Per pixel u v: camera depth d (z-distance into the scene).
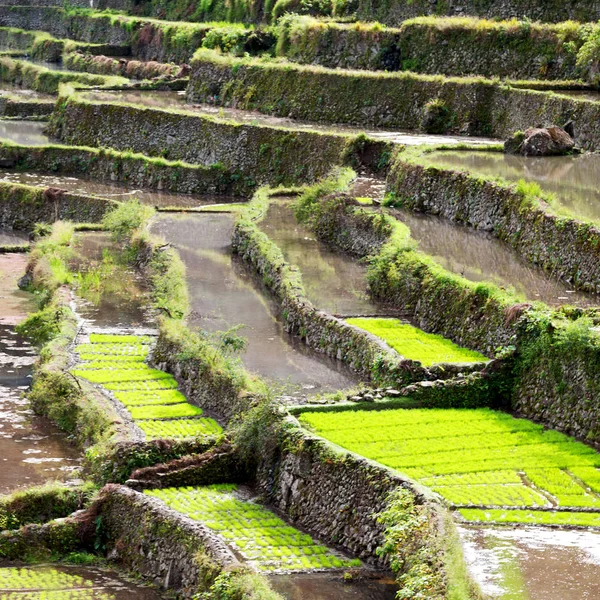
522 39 112.06
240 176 111.31
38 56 188.88
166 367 62.47
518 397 53.88
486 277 65.00
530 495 44.56
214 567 41.06
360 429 50.47
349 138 101.69
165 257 80.56
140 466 50.16
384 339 60.59
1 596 42.31
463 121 105.62
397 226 75.25
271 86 125.31
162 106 128.75
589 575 38.25
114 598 42.34
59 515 48.69
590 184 77.44
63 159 121.81
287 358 61.44
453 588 36.38
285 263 74.12
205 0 176.75
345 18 137.88
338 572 41.69
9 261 93.06
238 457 50.47
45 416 59.69
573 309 56.56
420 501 42.34
